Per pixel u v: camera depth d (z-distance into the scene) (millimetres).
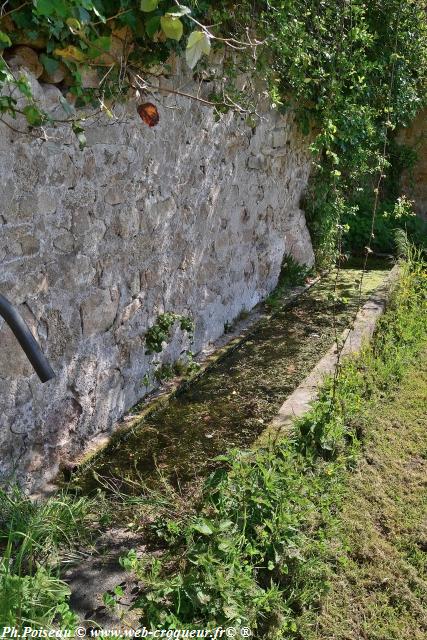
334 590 2693
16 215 2971
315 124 6582
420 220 8672
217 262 5242
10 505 2830
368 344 4961
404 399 4348
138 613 2473
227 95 4680
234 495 2803
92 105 3342
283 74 5461
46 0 2525
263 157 5824
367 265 7777
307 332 5652
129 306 4023
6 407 3047
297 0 5156
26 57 2898
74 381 3541
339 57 5648
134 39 3496
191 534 2676
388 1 6730
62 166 3227
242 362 5066
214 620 2264
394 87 7246
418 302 6102
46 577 2352
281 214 6578
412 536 3074
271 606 2467
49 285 3258
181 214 4531
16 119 2863
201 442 3891
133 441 3887
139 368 4219
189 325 4582
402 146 8828
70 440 3553
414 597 2756
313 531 2887
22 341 1674
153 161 4051
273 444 3312
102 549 2842
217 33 4359
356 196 8438
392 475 3502
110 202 3674
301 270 6836
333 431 3471
